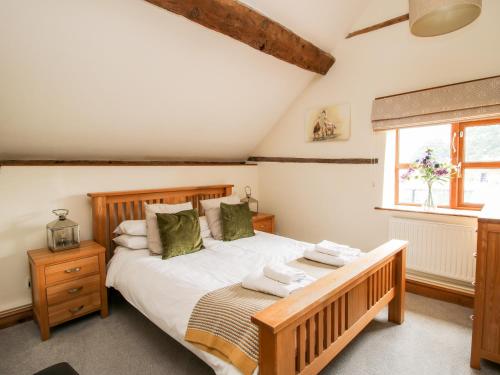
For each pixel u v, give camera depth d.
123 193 2.91
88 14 1.88
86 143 2.80
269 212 4.32
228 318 1.54
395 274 2.38
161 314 1.91
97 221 2.73
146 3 1.99
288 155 4.02
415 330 2.31
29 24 1.77
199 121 3.28
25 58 1.92
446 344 2.13
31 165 2.49
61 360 2.00
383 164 3.15
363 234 3.35
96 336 2.28
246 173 4.30
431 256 2.81
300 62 3.06
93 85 2.30
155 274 2.17
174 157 3.66
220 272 2.17
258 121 3.85
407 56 2.92
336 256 2.29
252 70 3.03
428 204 3.01
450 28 1.69
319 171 3.69
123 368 1.91
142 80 2.48
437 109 2.70
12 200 2.42
